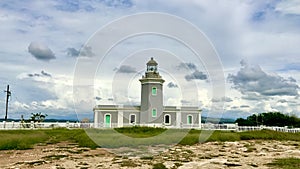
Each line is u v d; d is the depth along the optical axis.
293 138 28.75
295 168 12.87
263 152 18.73
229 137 26.66
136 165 14.01
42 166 13.68
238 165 13.95
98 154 17.34
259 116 63.00
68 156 16.56
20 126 34.94
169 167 13.57
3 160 15.27
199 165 13.98
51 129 34.47
